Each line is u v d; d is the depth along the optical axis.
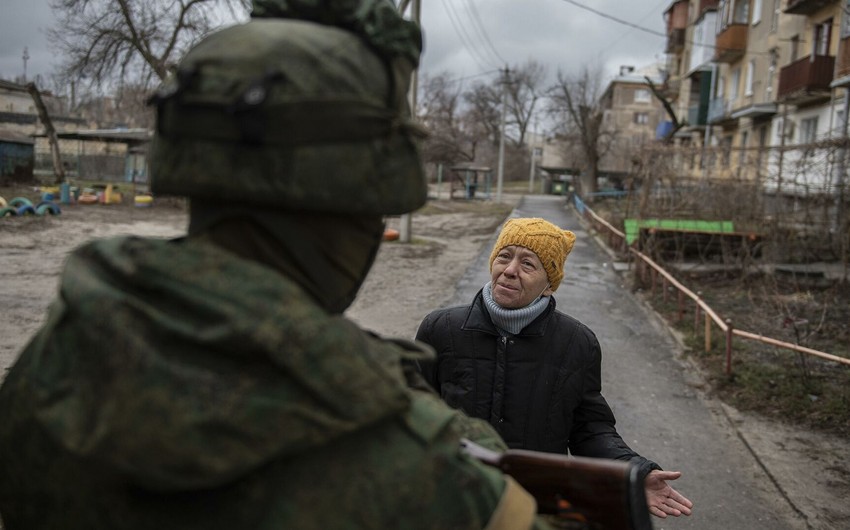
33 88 28.56
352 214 0.67
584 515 0.76
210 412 0.54
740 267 12.28
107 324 0.57
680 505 1.87
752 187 13.76
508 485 0.68
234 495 0.60
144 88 24.77
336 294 0.70
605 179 43.66
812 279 11.42
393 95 0.69
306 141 0.61
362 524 0.60
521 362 2.16
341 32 0.68
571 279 12.37
